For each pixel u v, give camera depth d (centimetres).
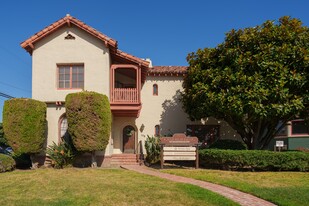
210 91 1905
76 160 2025
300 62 1730
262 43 1825
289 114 1897
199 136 2517
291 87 1748
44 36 2091
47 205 980
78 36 2111
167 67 2628
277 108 1678
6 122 1872
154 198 1055
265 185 1295
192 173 1603
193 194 1095
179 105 2520
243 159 1709
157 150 2172
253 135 2064
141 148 2473
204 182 1366
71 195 1102
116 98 2122
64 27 2117
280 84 1683
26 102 1881
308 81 1728
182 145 1855
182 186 1226
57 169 1772
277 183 1347
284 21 1889
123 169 1792
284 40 1809
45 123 2005
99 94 1889
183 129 2505
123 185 1259
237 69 1822
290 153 1702
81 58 2095
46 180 1384
